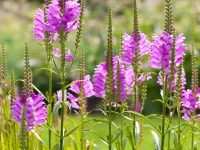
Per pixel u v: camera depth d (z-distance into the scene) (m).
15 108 5.99
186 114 6.77
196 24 20.25
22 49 18.78
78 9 6.28
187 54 16.33
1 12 26.72
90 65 17.91
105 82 6.37
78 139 7.00
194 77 6.72
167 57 6.11
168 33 6.14
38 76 17.38
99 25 21.19
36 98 6.03
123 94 6.39
